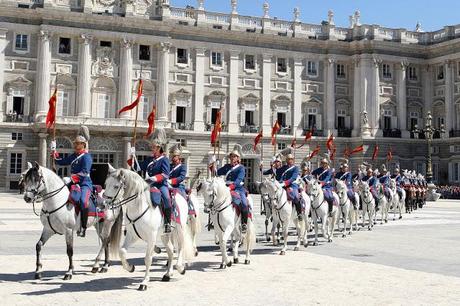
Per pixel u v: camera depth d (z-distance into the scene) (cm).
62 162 1440
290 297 1147
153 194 1280
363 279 1373
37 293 1143
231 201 1546
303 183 2128
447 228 2938
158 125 6353
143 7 6456
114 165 6178
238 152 1703
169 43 6544
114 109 6356
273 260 1686
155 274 1405
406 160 7338
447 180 7219
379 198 3105
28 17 6078
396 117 7400
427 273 1482
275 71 7112
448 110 7225
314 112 7281
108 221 1387
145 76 6469
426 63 7556
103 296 1124
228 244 2077
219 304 1070
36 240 2077
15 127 5950
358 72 7294
